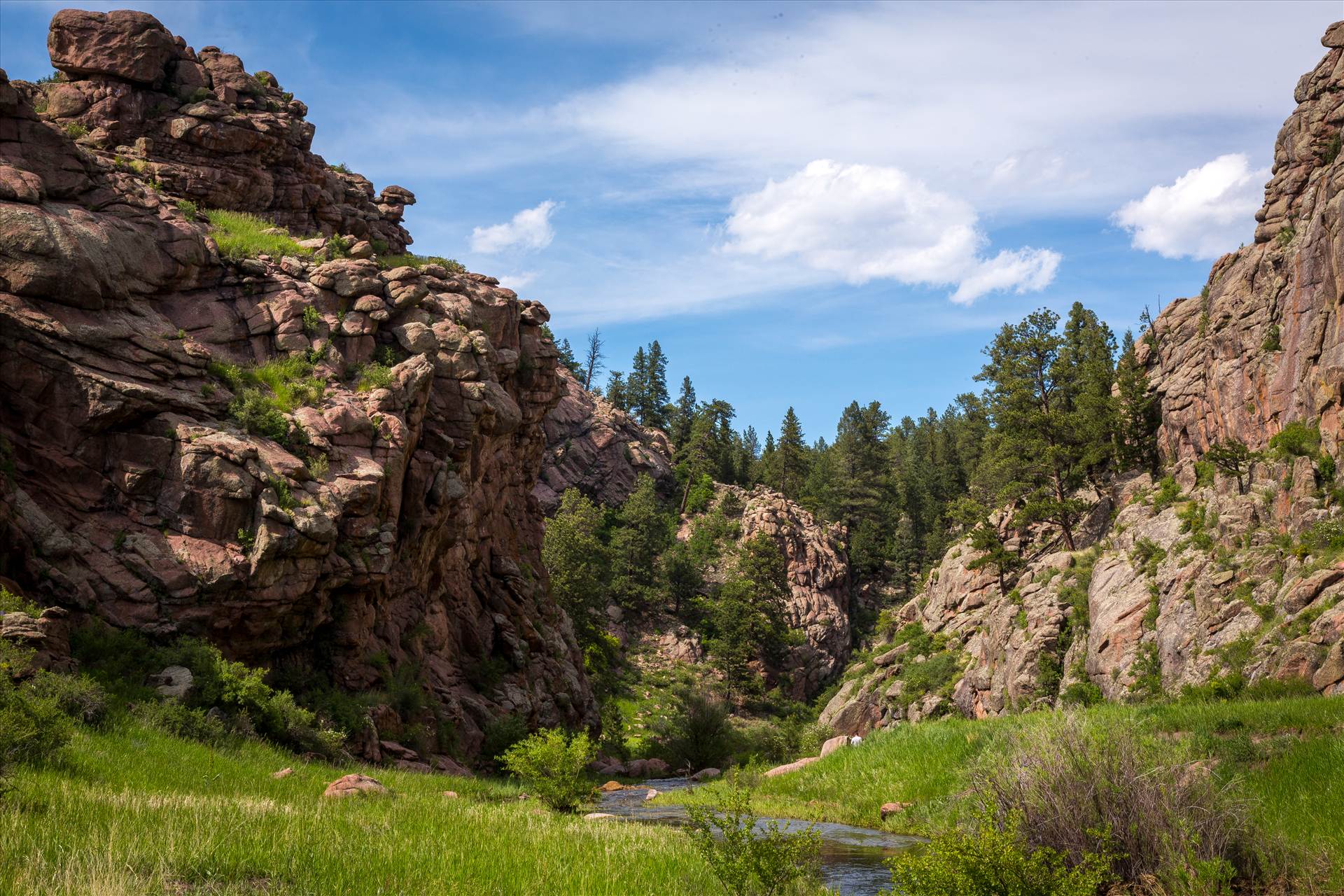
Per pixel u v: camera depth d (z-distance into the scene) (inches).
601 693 3164.4
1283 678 1406.3
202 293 1385.3
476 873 398.0
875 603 5206.7
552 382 2197.3
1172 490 2460.6
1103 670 2097.7
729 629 3892.7
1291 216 2396.7
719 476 6186.0
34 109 1273.4
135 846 362.0
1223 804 472.1
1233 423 2320.4
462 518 1662.2
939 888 379.6
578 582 3567.9
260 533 1104.8
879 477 5728.3
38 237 1116.5
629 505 4643.2
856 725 3009.4
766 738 2375.7
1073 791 467.5
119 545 1052.5
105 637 976.3
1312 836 473.7
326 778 831.7
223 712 952.9
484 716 1571.1
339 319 1485.0
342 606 1280.8
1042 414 3075.8
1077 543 2888.8
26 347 1075.9
